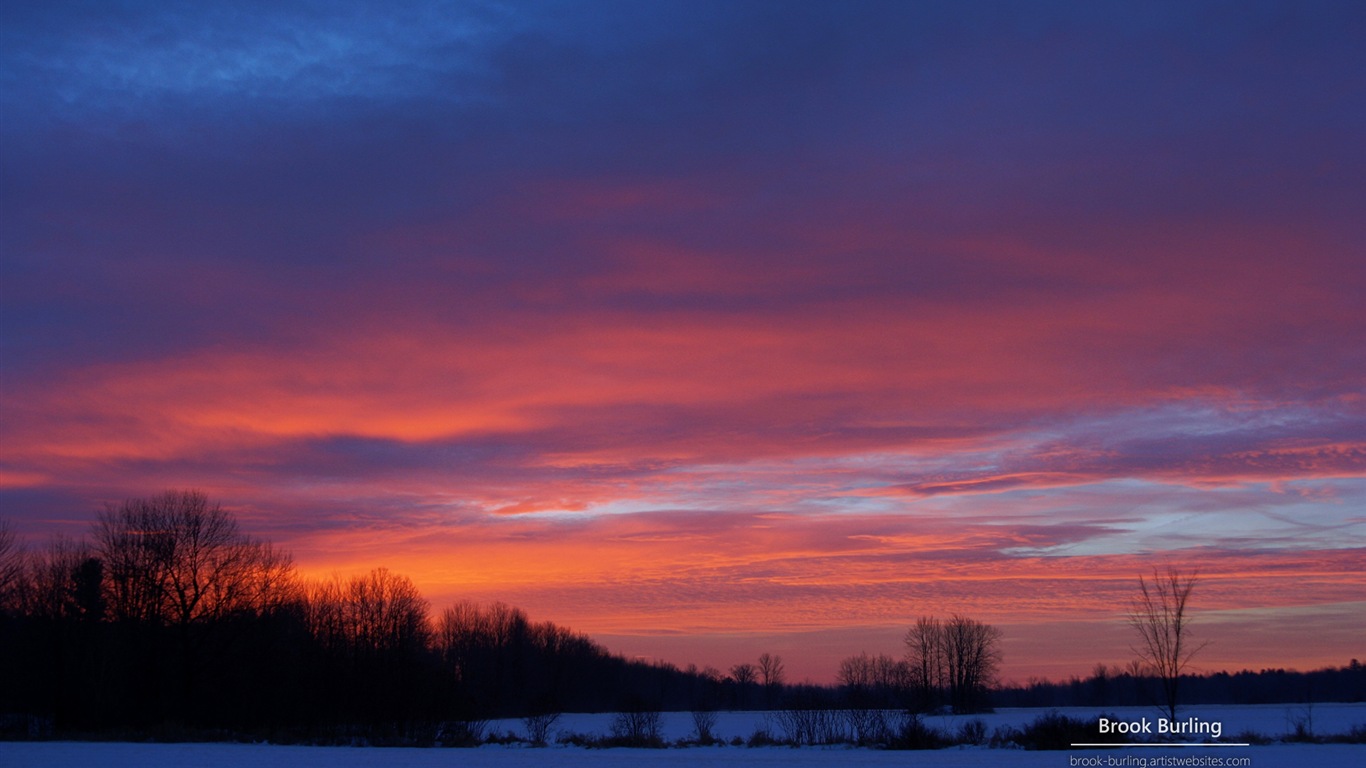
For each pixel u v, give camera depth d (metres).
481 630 133.62
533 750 47.94
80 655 66.19
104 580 69.00
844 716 56.91
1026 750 46.09
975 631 116.88
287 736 56.31
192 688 67.62
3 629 67.19
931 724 64.69
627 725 56.97
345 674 59.59
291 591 75.62
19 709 66.44
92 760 40.22
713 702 148.00
